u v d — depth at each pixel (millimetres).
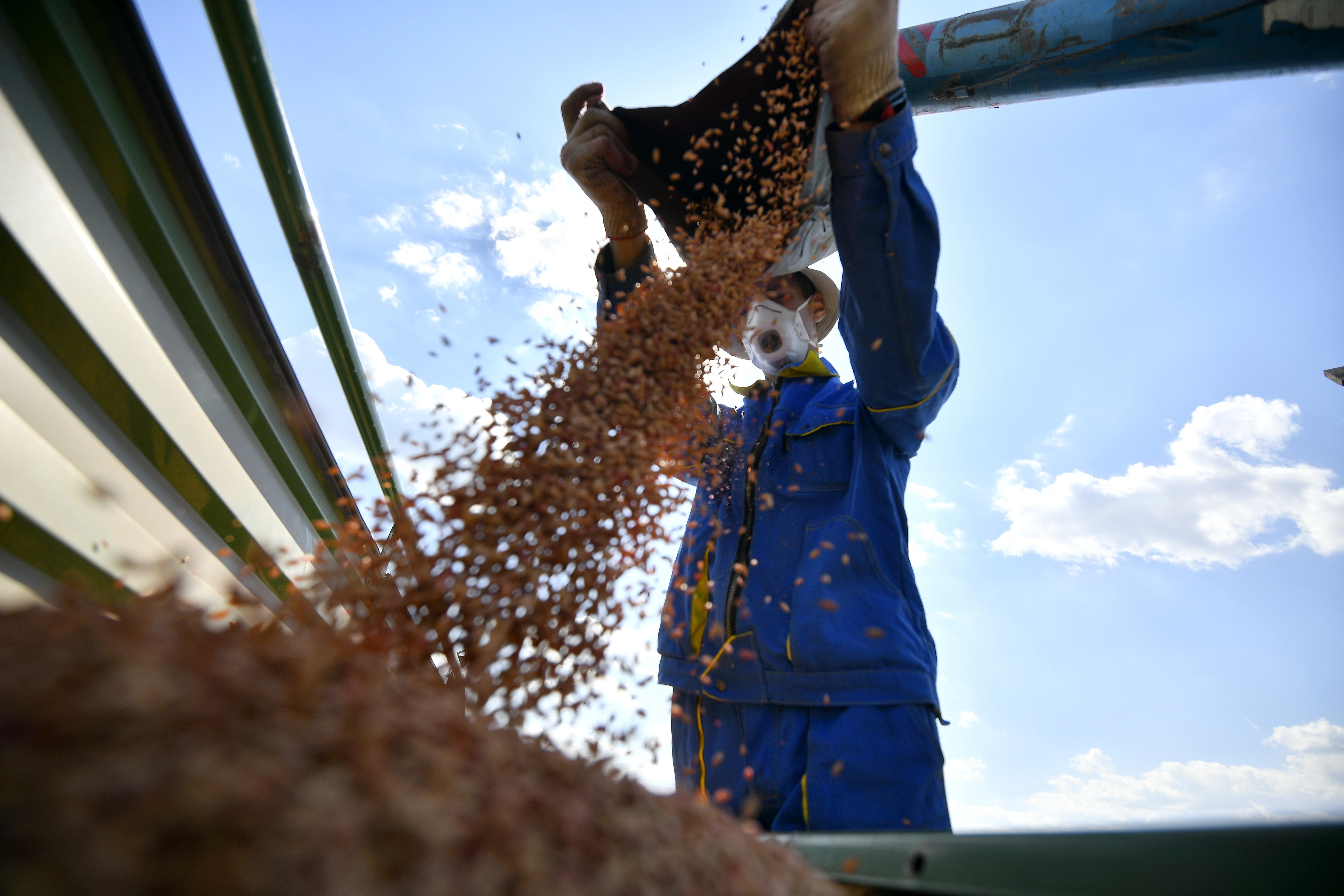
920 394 1860
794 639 1695
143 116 1254
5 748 406
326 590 1177
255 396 1724
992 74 2596
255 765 449
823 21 1523
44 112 1102
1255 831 641
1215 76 2307
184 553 1586
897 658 1645
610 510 1140
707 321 1422
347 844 429
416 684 734
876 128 1611
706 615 1896
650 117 1900
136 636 555
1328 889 561
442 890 445
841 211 1670
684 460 1564
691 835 677
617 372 1289
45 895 356
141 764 413
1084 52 2406
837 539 1802
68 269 1176
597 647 1074
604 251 2156
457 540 1025
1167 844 682
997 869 782
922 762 1568
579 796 612
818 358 2230
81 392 1284
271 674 569
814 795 1543
